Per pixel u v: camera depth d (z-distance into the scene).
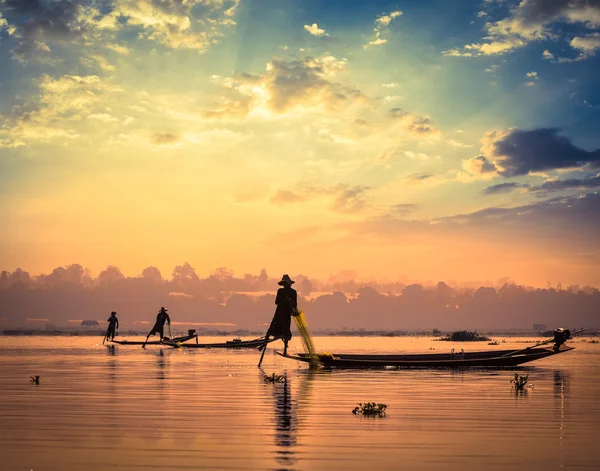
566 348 25.50
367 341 83.06
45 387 16.78
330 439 9.61
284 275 25.31
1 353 36.72
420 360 27.53
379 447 9.05
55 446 9.10
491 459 8.41
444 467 7.96
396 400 14.28
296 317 24.95
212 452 8.71
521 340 88.19
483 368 25.45
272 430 10.33
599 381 19.25
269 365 26.20
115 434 9.97
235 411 12.40
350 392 15.73
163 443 9.29
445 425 10.91
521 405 13.52
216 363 27.11
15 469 7.82
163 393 15.46
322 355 24.66
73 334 133.88
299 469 7.82
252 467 7.91
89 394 15.16
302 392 15.80
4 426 10.71
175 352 38.47
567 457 8.54
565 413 12.38
